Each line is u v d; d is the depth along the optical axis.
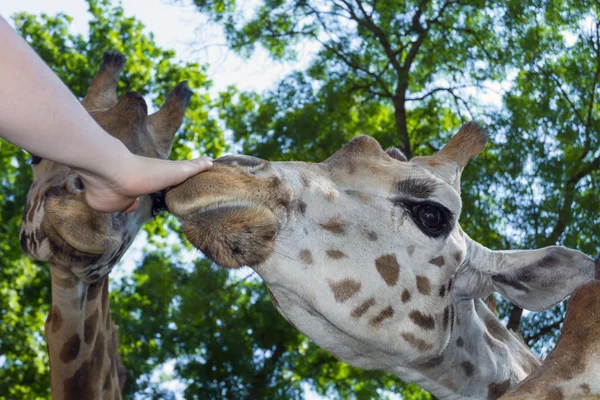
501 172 10.42
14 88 1.70
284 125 12.62
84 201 3.70
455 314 3.41
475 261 3.50
